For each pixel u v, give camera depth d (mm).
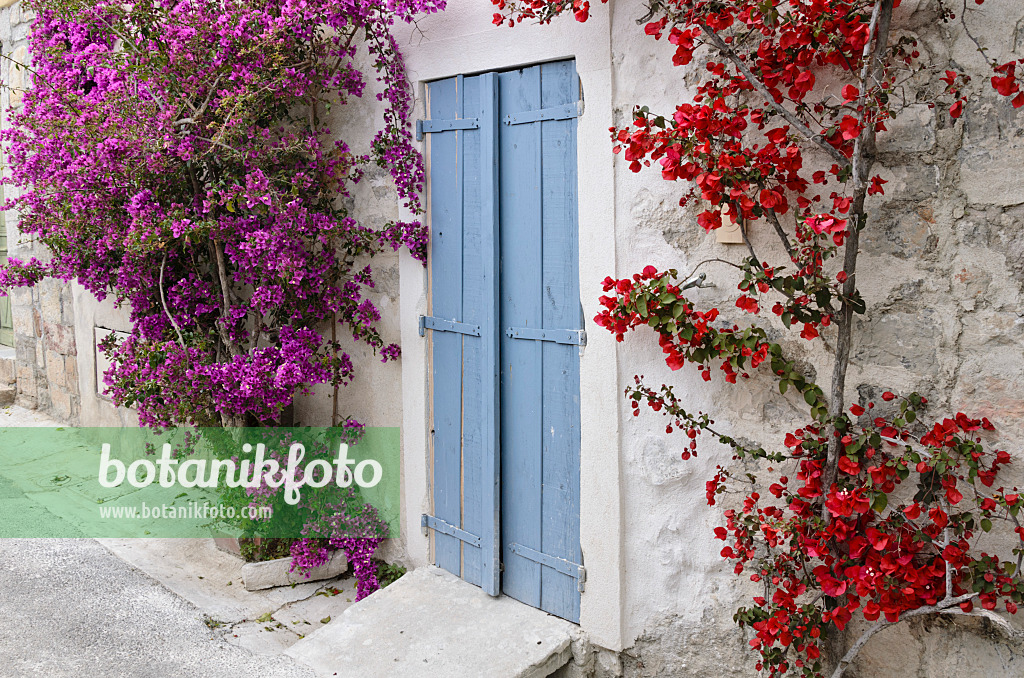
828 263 2469
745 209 2398
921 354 2336
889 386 2398
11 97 6734
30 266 4562
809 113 2389
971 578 2189
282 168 3953
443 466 3773
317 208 4105
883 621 2316
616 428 3018
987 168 2189
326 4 3488
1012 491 2209
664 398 2797
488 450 3479
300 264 3684
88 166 3848
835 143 2328
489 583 3533
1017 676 2234
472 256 3510
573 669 3227
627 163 2910
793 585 2475
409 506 3949
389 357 3904
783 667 2496
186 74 3775
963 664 2324
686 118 2406
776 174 2439
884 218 2365
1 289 4547
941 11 2205
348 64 3896
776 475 2656
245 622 3670
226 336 4227
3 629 3523
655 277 2607
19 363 7508
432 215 3699
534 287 3289
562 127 3125
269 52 3680
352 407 4219
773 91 2383
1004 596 2160
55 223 4207
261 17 3629
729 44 2566
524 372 3365
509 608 3441
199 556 4410
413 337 3820
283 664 3133
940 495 2283
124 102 3732
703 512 2850
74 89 4395
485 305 3438
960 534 2203
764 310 2633
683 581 2924
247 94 3574
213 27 3660
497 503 3496
